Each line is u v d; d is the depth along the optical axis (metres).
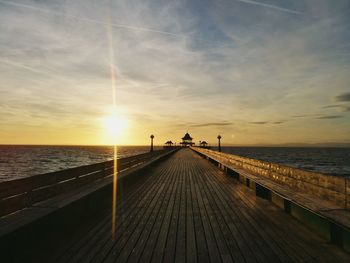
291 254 4.11
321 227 4.87
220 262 3.88
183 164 20.22
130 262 3.85
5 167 40.94
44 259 3.91
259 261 3.89
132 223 5.64
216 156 18.91
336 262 3.83
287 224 5.56
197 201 7.72
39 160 56.84
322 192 5.09
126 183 9.89
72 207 5.37
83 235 4.90
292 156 87.38
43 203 5.14
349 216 3.97
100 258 3.96
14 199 4.51
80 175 7.18
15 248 3.66
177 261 3.91
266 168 8.33
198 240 4.71
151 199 7.98
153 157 20.97
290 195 5.42
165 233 5.05
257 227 5.39
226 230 5.23
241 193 8.92
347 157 86.06
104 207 7.00
